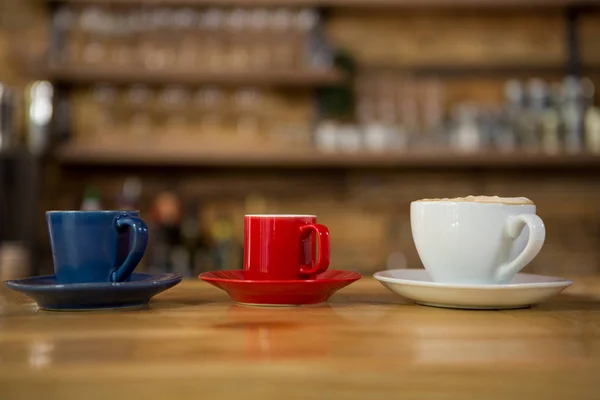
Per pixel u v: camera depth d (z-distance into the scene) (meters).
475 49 2.81
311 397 0.43
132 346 0.51
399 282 0.73
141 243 0.74
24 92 2.74
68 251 0.74
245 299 0.74
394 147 2.55
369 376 0.43
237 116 2.70
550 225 2.82
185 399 0.43
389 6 2.66
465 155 2.51
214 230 2.68
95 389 0.43
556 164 2.67
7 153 2.42
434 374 0.44
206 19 2.62
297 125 2.72
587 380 0.44
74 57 2.63
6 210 2.42
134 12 2.63
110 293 0.70
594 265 2.81
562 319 0.66
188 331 0.58
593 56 2.83
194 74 2.52
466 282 0.75
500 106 2.78
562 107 2.60
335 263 2.79
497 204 0.73
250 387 0.43
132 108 2.67
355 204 2.80
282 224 0.76
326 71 2.53
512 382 0.44
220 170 2.79
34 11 2.79
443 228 0.74
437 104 2.70
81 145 2.62
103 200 2.76
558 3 2.65
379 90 2.76
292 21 2.64
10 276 2.29
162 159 2.54
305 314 0.69
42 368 0.44
